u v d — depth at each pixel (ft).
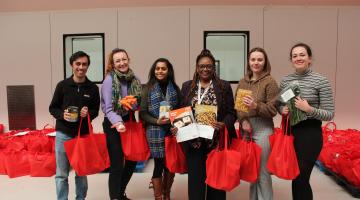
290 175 6.01
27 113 15.14
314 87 6.15
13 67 15.02
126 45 14.26
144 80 14.28
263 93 6.61
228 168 6.17
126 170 8.60
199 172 6.66
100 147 7.65
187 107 6.68
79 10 14.38
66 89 7.40
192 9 13.92
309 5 13.79
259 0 13.79
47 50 14.75
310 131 6.17
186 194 9.46
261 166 6.75
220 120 6.64
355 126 14.14
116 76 7.83
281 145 6.16
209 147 6.70
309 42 13.87
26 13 14.69
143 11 14.10
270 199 6.81
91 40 14.58
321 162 11.51
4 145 11.77
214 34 14.02
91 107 7.77
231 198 9.05
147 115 7.88
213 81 6.77
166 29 14.08
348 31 13.83
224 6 13.87
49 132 12.78
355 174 8.80
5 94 15.17
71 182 10.39
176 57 14.14
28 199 8.93
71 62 7.37
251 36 13.88
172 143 7.44
